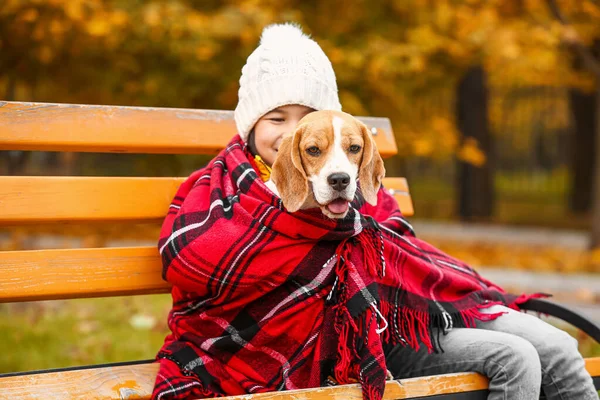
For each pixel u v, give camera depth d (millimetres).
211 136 2699
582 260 9164
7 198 2332
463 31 7953
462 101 13781
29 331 4465
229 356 2209
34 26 6445
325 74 2502
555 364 2301
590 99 16859
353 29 7910
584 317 2570
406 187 3021
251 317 2227
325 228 2189
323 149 2031
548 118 23484
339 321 2170
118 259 2414
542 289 6664
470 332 2334
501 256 9562
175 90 6949
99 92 7344
